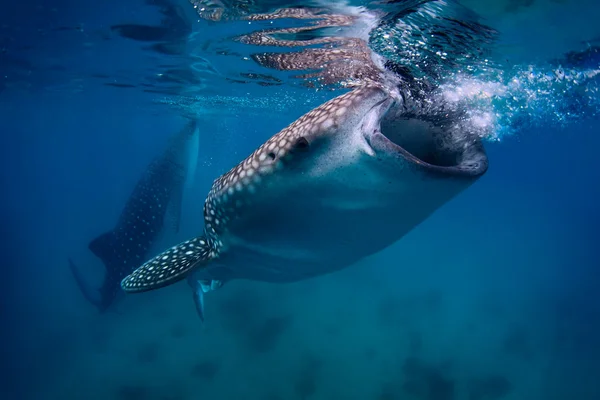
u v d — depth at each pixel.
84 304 16.83
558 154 54.62
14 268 24.58
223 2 6.46
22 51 11.14
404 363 11.27
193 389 9.98
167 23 8.14
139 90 16.33
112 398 9.98
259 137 34.44
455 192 2.11
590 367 12.59
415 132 2.57
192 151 11.06
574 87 7.26
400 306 15.49
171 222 10.05
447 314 15.48
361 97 2.15
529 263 34.09
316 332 12.60
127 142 54.00
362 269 19.33
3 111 25.28
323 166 2.23
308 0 5.74
